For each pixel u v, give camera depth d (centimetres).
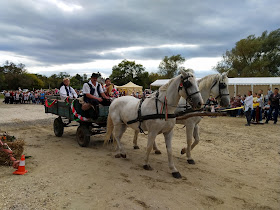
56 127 750
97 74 609
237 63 3456
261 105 1095
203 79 550
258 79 1812
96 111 579
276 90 1087
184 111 473
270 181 422
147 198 339
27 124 1023
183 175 440
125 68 5853
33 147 614
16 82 5597
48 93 2364
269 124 1088
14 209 299
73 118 629
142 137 779
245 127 1001
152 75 5619
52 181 390
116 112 526
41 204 314
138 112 446
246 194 367
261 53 3494
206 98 544
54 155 543
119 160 520
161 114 409
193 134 529
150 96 446
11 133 810
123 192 356
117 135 538
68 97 647
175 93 403
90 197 337
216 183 407
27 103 2517
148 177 422
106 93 730
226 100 542
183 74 387
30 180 392
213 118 1302
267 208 324
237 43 3469
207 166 498
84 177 411
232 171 471
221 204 331
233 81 1888
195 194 359
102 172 439
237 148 650
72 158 523
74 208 305
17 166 428
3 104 2348
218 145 682
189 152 514
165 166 489
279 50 3372
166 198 341
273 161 539
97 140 717
